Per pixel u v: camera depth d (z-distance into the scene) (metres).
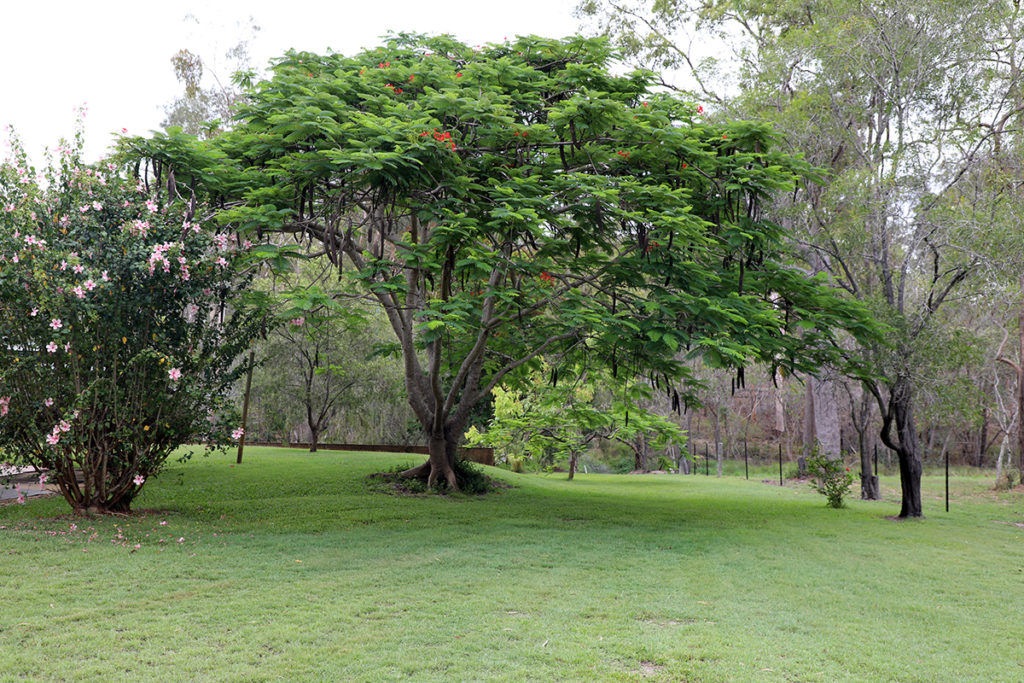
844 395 31.38
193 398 10.60
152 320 10.35
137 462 10.50
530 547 10.09
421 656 5.60
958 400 13.34
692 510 14.96
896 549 10.71
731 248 12.48
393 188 10.84
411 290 15.66
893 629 6.75
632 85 12.70
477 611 6.82
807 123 16.94
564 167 12.03
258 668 5.29
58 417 9.96
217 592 7.21
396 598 7.21
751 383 43.81
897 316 13.45
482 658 5.59
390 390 24.20
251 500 13.89
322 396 22.58
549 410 21.89
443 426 16.34
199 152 11.41
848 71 16.14
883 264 14.40
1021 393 23.06
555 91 12.73
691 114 12.49
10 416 9.77
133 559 8.27
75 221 9.86
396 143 10.23
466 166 11.62
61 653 5.45
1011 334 25.84
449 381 20.86
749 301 12.66
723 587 8.09
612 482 23.25
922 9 14.93
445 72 12.36
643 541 10.82
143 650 5.57
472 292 14.63
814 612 7.23
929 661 5.89
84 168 10.34
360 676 5.19
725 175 12.01
